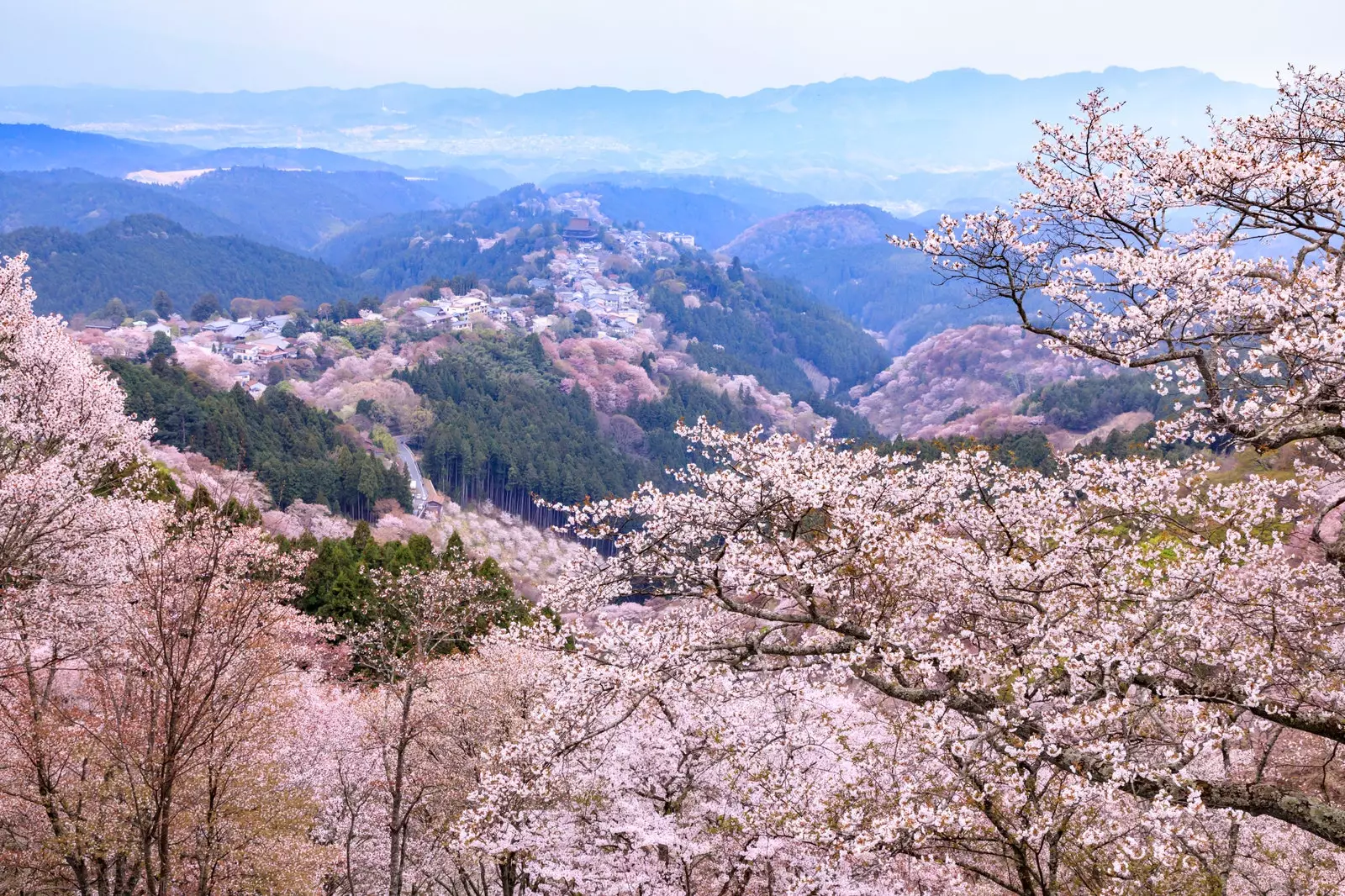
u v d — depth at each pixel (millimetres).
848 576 9547
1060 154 8992
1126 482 9438
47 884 14859
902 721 10938
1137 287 7996
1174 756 6648
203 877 13469
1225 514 9719
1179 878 9141
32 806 14422
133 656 14219
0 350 18469
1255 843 10250
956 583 9461
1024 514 10016
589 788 13211
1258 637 8531
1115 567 8906
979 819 9273
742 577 9242
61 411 18875
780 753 12469
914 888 11977
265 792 14891
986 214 8219
